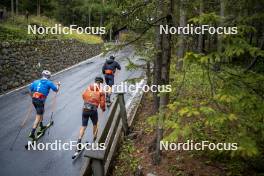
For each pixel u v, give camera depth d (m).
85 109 7.64
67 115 10.73
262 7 5.24
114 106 7.18
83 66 24.98
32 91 8.41
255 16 4.79
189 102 4.30
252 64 5.04
